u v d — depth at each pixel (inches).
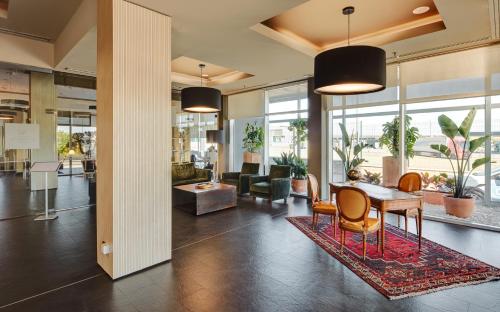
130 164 122.0
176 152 363.6
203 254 145.0
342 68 119.0
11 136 242.2
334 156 277.3
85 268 127.6
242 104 351.3
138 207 125.3
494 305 99.6
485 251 147.8
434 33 164.2
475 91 187.2
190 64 267.7
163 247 135.2
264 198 265.0
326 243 159.5
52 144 264.7
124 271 120.5
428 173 247.3
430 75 203.5
